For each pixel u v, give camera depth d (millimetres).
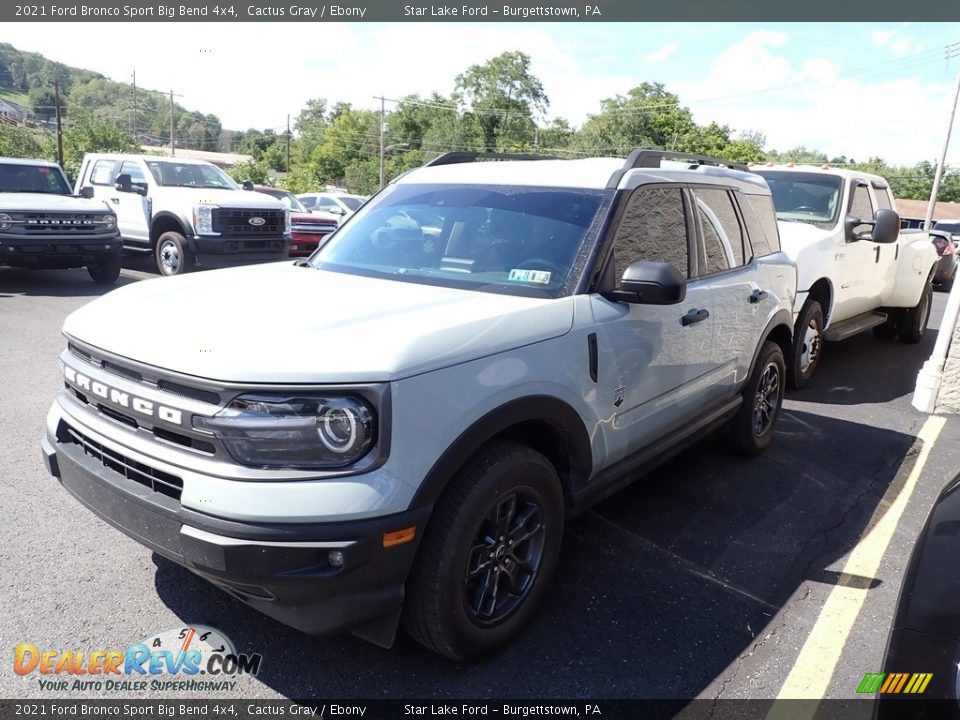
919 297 9523
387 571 2471
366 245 3953
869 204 8500
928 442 5902
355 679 2820
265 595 2426
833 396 7180
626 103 71438
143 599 3219
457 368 2617
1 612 3076
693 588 3564
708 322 4137
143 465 2623
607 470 3574
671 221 3980
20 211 10234
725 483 4848
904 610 2117
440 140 83375
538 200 3721
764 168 8539
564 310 3141
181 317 2811
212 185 13617
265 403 2363
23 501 4043
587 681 2867
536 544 3092
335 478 2375
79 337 2912
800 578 3713
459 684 2818
